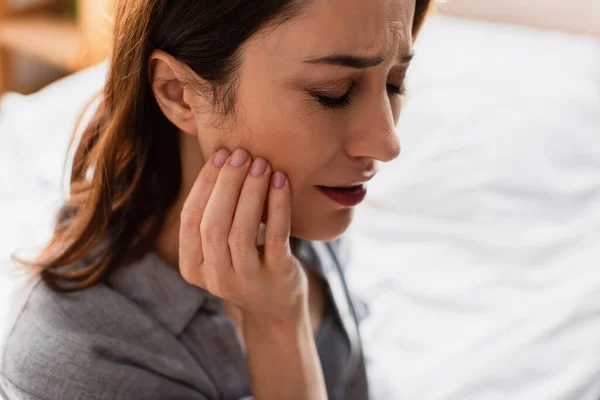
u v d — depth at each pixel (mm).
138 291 849
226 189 724
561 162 1764
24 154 1699
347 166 722
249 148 715
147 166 819
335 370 1043
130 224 841
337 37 632
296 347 845
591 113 1919
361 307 1225
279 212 727
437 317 1368
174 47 700
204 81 699
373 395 1178
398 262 1500
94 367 786
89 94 1922
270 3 627
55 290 818
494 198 1662
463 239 1555
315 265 1045
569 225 1608
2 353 818
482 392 1212
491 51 2234
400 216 1648
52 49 2572
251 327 849
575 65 2160
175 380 842
